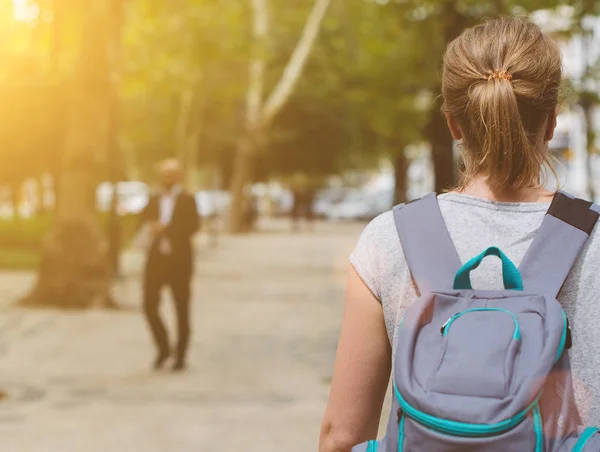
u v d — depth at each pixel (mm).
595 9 12852
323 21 40094
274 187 78562
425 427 1790
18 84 26391
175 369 10547
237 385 9711
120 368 10711
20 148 26234
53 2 17516
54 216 16969
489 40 2107
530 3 12211
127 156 52656
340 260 29547
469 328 1861
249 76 43156
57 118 22344
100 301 16516
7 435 7539
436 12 12953
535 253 1961
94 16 17531
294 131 48469
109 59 17672
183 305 10516
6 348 12125
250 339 13008
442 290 1971
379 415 2152
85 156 17000
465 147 2139
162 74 28562
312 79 46656
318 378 10094
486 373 1795
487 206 2045
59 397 9078
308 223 55250
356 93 28328
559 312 1866
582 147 14844
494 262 1999
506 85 2037
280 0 44094
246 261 28938
